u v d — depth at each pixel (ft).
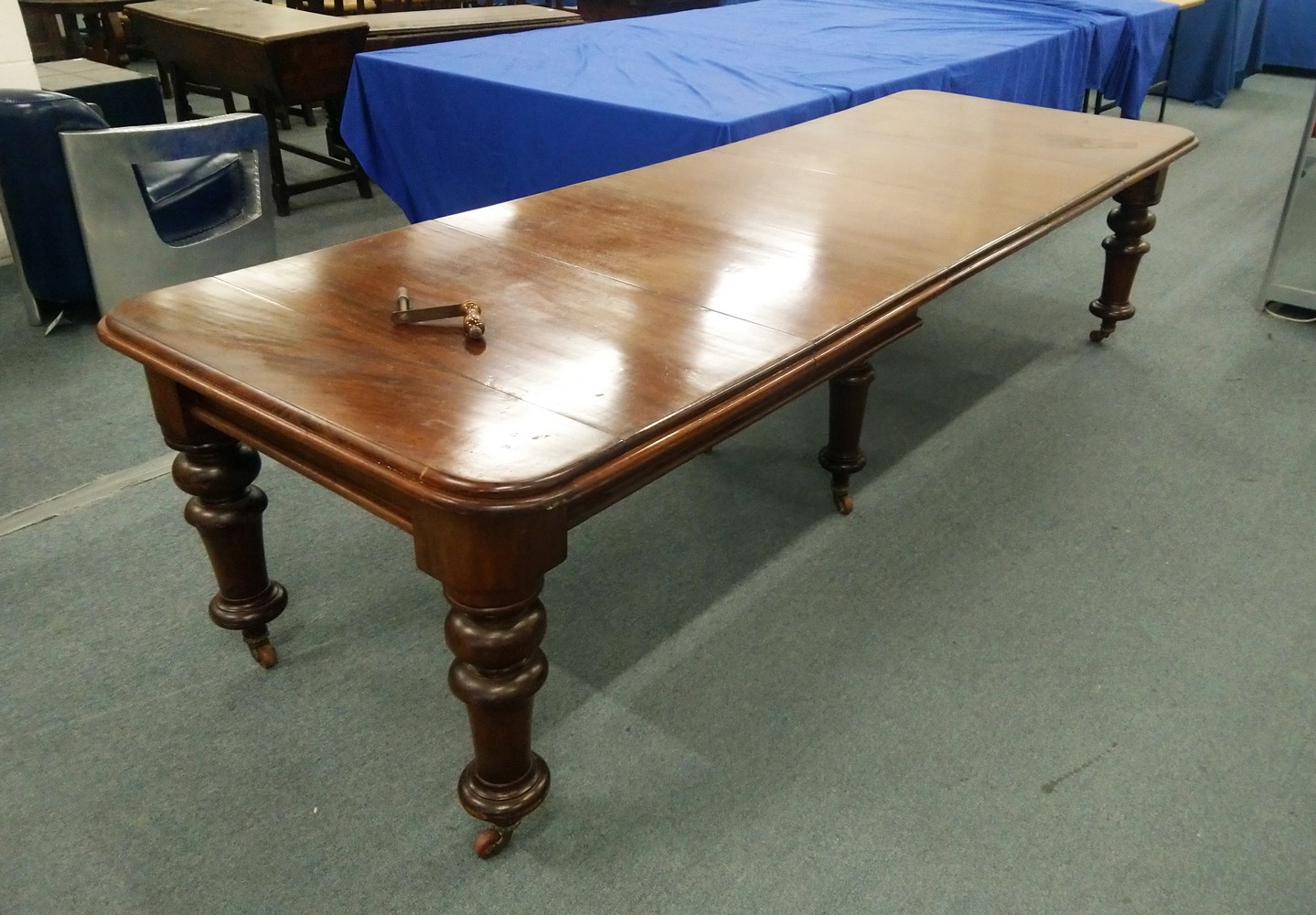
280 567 5.70
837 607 5.47
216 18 11.81
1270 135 15.17
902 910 3.84
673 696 4.86
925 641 5.23
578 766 4.47
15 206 8.13
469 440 3.03
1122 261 8.02
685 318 3.89
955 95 8.02
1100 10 12.26
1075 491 6.51
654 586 5.63
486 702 3.50
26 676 4.91
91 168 7.88
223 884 3.93
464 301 4.00
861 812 4.26
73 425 7.15
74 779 4.37
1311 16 18.88
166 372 3.58
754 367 3.51
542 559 3.22
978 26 11.16
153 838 4.11
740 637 5.25
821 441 7.12
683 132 7.01
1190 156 14.12
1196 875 3.98
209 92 13.25
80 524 6.06
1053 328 8.84
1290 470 6.73
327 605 5.42
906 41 10.21
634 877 3.97
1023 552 5.93
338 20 11.74
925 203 5.36
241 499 4.55
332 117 12.73
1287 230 8.66
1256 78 19.29
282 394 3.28
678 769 4.46
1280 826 4.19
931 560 5.85
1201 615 5.41
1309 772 4.45
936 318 9.02
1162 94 16.53
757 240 4.77
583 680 4.95
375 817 4.22
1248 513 6.28
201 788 4.34
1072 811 4.26
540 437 3.05
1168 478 6.65
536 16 13.80
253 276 4.22
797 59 9.20
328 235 11.10
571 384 3.37
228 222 9.01
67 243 8.30
